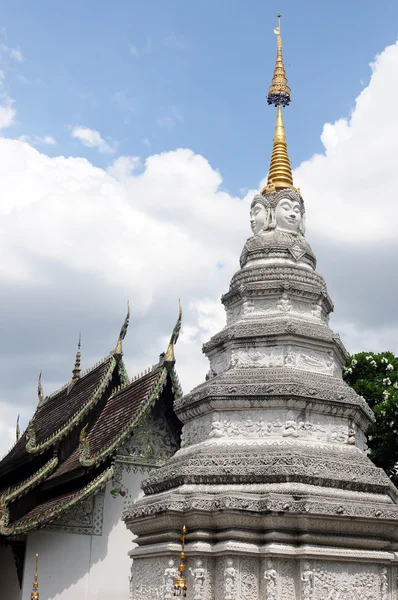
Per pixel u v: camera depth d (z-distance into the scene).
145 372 38.16
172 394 36.44
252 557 20.67
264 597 20.22
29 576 33.06
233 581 20.31
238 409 23.36
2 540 34.19
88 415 38.53
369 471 22.47
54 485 36.03
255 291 26.17
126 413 36.41
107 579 34.19
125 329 39.88
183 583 19.41
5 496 33.44
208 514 21.08
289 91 30.98
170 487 22.92
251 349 24.95
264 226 28.12
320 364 24.95
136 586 23.25
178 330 36.53
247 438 23.02
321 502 20.59
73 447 37.31
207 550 20.91
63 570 33.62
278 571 20.33
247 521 20.78
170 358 36.28
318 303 26.45
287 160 29.64
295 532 20.77
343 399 23.50
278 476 21.28
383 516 21.17
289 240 27.55
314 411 23.27
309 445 22.67
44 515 32.88
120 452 35.91
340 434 23.48
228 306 27.50
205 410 23.83
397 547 22.23
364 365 46.25
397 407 41.19
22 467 37.84
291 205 28.16
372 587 21.16
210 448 22.88
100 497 35.09
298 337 24.67
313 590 20.17
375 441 42.81
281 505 20.45
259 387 23.05
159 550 21.75
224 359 25.70
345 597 20.64
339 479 21.61
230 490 21.53
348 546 21.03
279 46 31.88
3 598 36.84
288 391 22.80
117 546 34.78
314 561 20.48
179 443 37.31
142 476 36.12
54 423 39.66
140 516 22.81
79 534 34.31
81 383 41.78
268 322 25.19
